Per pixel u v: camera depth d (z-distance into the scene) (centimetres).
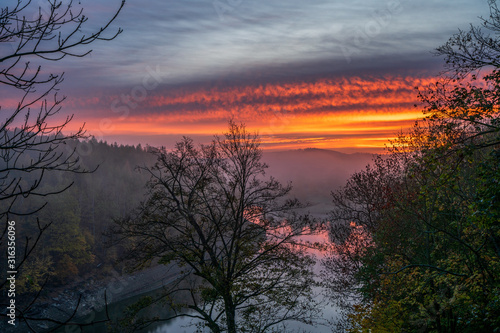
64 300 6034
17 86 381
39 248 6375
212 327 1992
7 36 382
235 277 2108
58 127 396
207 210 2319
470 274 1504
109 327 1883
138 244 2205
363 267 2620
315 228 2275
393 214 2366
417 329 1570
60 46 394
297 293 2175
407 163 2170
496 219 1103
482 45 1300
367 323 1905
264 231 2308
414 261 2136
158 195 2217
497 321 1273
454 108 1329
